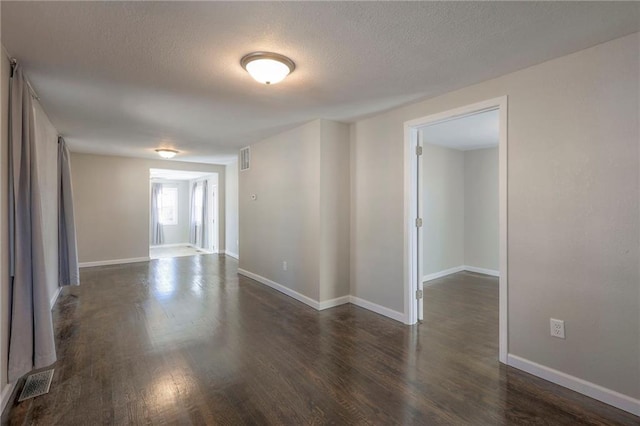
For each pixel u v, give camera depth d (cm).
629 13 172
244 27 186
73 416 194
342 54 219
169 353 276
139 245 707
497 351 281
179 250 932
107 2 161
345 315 370
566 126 221
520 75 245
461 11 171
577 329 218
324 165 390
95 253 659
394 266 356
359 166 397
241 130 441
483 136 493
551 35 195
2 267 196
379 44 206
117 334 315
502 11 170
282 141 459
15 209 209
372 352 279
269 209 496
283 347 288
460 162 616
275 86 278
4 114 204
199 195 995
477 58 225
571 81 219
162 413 197
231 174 799
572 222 219
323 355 273
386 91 289
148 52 215
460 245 618
